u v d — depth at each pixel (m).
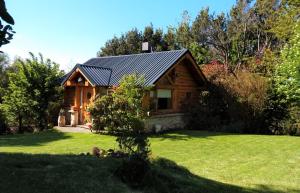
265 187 9.51
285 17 27.02
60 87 23.03
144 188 7.21
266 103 22.00
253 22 38.56
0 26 5.21
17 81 22.56
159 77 20.95
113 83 21.66
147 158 8.45
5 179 6.50
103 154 9.60
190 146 16.38
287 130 21.48
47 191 6.25
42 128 23.03
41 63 23.16
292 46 19.30
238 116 22.22
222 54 40.72
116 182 7.20
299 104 21.33
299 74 17.91
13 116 22.75
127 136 8.67
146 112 20.05
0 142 16.78
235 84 22.55
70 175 7.14
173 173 8.88
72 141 17.14
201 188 7.97
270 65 26.12
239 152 15.11
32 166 7.50
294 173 11.55
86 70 21.94
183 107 24.05
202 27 42.12
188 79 24.77
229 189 8.48
